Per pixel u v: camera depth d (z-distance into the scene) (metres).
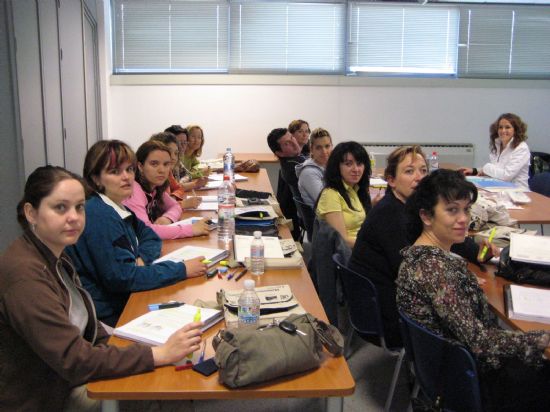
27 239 1.51
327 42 6.22
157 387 1.36
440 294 1.65
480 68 6.34
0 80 3.01
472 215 2.87
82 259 1.97
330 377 1.41
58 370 1.38
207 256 2.30
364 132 6.35
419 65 6.31
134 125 6.18
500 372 1.66
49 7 3.99
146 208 2.81
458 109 6.36
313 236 2.89
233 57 6.18
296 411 2.38
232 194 3.25
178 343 1.48
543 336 1.56
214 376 1.41
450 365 1.59
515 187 4.25
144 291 1.98
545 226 4.81
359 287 2.23
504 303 1.91
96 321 1.70
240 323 1.61
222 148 6.30
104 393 1.34
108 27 5.96
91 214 1.99
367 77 6.21
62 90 4.38
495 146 5.08
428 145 6.39
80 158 5.06
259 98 6.23
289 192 4.56
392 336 2.22
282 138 4.50
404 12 6.19
